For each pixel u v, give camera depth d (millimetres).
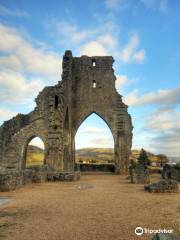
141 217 7633
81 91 38031
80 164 40438
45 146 31984
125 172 34156
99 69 38594
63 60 34531
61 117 28641
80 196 11719
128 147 35406
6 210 8664
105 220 7324
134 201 10336
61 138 28078
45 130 32500
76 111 37562
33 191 13602
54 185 16812
